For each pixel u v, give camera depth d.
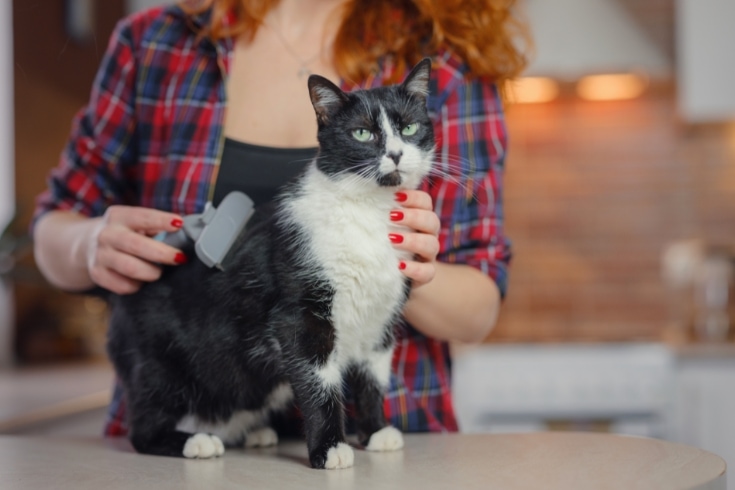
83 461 1.04
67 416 1.76
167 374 1.16
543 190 3.38
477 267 1.33
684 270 3.12
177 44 1.40
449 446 1.10
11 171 2.69
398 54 1.37
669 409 2.69
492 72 1.37
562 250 3.36
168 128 1.37
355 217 1.10
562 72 2.97
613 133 3.33
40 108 2.84
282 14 1.43
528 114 3.39
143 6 3.20
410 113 1.19
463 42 1.34
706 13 2.91
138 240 1.14
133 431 1.16
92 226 1.27
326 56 1.39
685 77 2.93
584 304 3.35
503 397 2.80
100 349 2.80
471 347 2.97
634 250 3.32
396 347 1.34
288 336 1.07
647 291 3.30
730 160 3.26
